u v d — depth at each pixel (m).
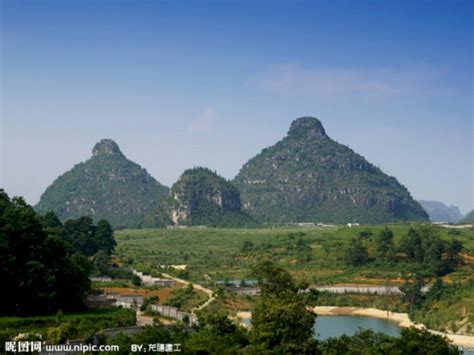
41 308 128.88
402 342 103.44
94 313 130.75
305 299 120.75
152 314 143.25
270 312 109.75
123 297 161.38
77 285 135.75
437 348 102.12
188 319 131.12
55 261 134.25
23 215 132.38
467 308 192.38
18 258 128.75
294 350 107.31
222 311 174.62
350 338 115.12
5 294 126.44
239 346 106.19
